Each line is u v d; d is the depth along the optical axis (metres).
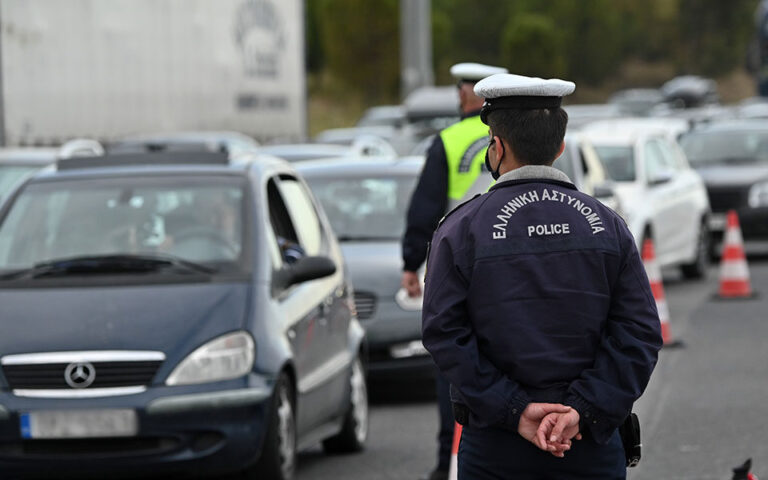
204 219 18.97
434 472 17.19
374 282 25.11
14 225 19.36
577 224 9.53
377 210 27.33
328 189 27.92
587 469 9.52
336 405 19.97
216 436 16.75
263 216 19.08
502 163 9.82
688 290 42.16
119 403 16.48
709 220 46.59
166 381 16.64
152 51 56.47
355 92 155.75
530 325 9.41
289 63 67.56
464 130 17.11
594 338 9.49
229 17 61.81
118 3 54.16
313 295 19.53
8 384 16.75
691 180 45.53
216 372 16.78
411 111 76.69
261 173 20.09
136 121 55.56
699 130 53.16
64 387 16.66
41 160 34.09
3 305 17.52
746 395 24.16
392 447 21.27
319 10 166.62
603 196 34.81
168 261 18.36
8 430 16.59
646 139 43.47
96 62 53.19
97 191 19.72
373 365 25.03
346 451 20.86
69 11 51.62
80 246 18.86
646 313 9.52
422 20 77.44
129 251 18.69
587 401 9.32
